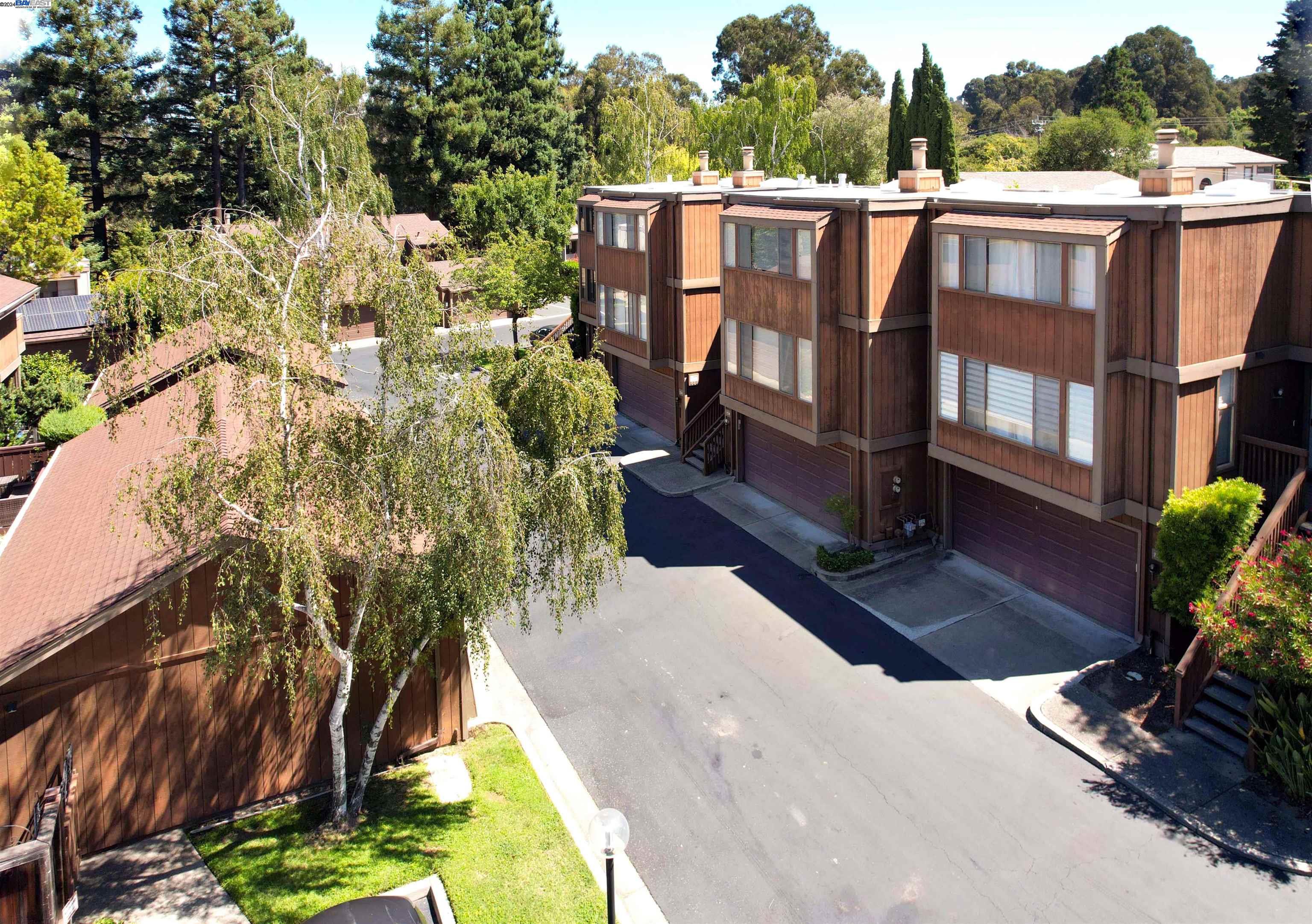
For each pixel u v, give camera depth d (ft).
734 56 356.59
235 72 206.18
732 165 209.87
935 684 61.36
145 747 48.26
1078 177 204.03
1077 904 43.78
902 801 51.03
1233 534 54.95
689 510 91.71
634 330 109.70
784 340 81.41
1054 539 69.62
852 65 345.10
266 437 37.93
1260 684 51.80
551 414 47.16
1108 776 52.19
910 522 78.38
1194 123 364.99
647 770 54.54
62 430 94.27
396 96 233.76
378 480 41.11
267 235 41.83
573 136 258.78
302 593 49.83
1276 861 45.29
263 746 50.93
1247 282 59.93
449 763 54.95
